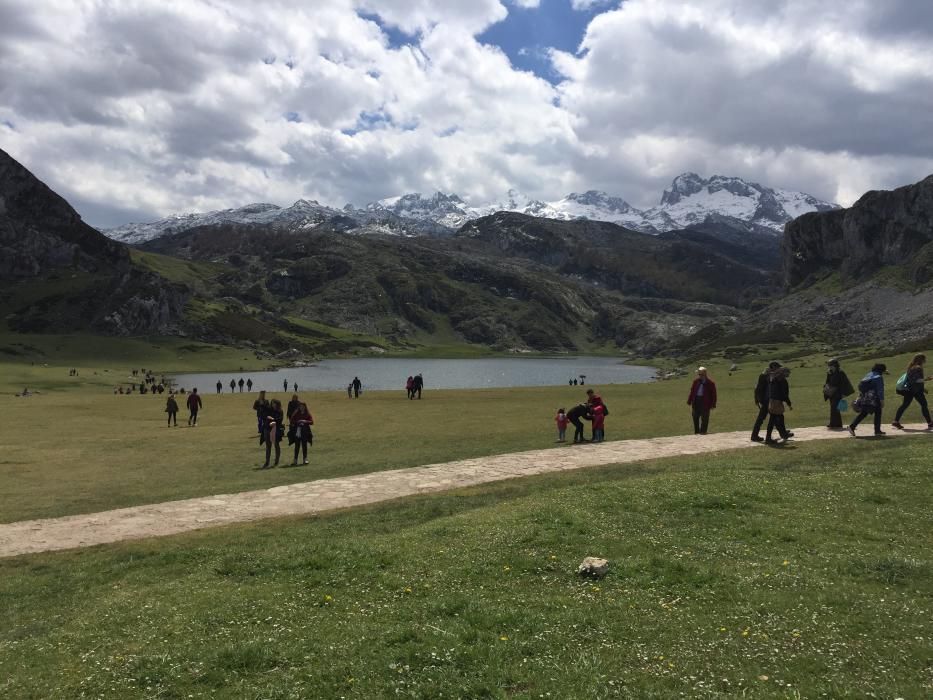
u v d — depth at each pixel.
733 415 44.03
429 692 8.68
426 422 49.78
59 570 16.84
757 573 12.73
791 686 8.37
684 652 9.52
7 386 138.50
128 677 9.79
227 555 16.50
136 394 113.62
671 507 17.91
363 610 12.01
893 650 9.30
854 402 28.25
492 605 11.62
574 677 8.83
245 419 61.19
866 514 16.67
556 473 25.20
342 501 22.84
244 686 9.20
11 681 9.93
